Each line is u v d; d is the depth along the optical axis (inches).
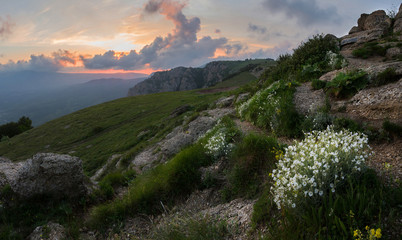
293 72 514.6
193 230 162.1
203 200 227.1
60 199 277.6
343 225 104.0
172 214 213.5
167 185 254.7
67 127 1721.2
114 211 244.1
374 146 199.0
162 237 173.2
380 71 279.3
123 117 1715.1
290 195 126.4
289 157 160.7
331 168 130.0
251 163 220.7
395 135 195.3
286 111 313.9
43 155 287.3
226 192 220.1
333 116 266.5
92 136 1483.8
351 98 284.8
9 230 226.4
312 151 138.0
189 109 1195.3
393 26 709.9
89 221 241.6
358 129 229.5
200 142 358.6
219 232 156.0
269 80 562.3
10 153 1424.7
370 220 109.2
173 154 463.2
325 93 333.7
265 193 168.6
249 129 360.5
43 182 269.6
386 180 137.1
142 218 234.5
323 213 119.1
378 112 236.5
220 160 270.2
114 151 1056.2
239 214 171.0
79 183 290.7
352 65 456.1
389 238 98.7
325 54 521.0
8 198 263.9
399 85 244.7
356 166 129.0
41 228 228.5
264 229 138.6
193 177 255.1
